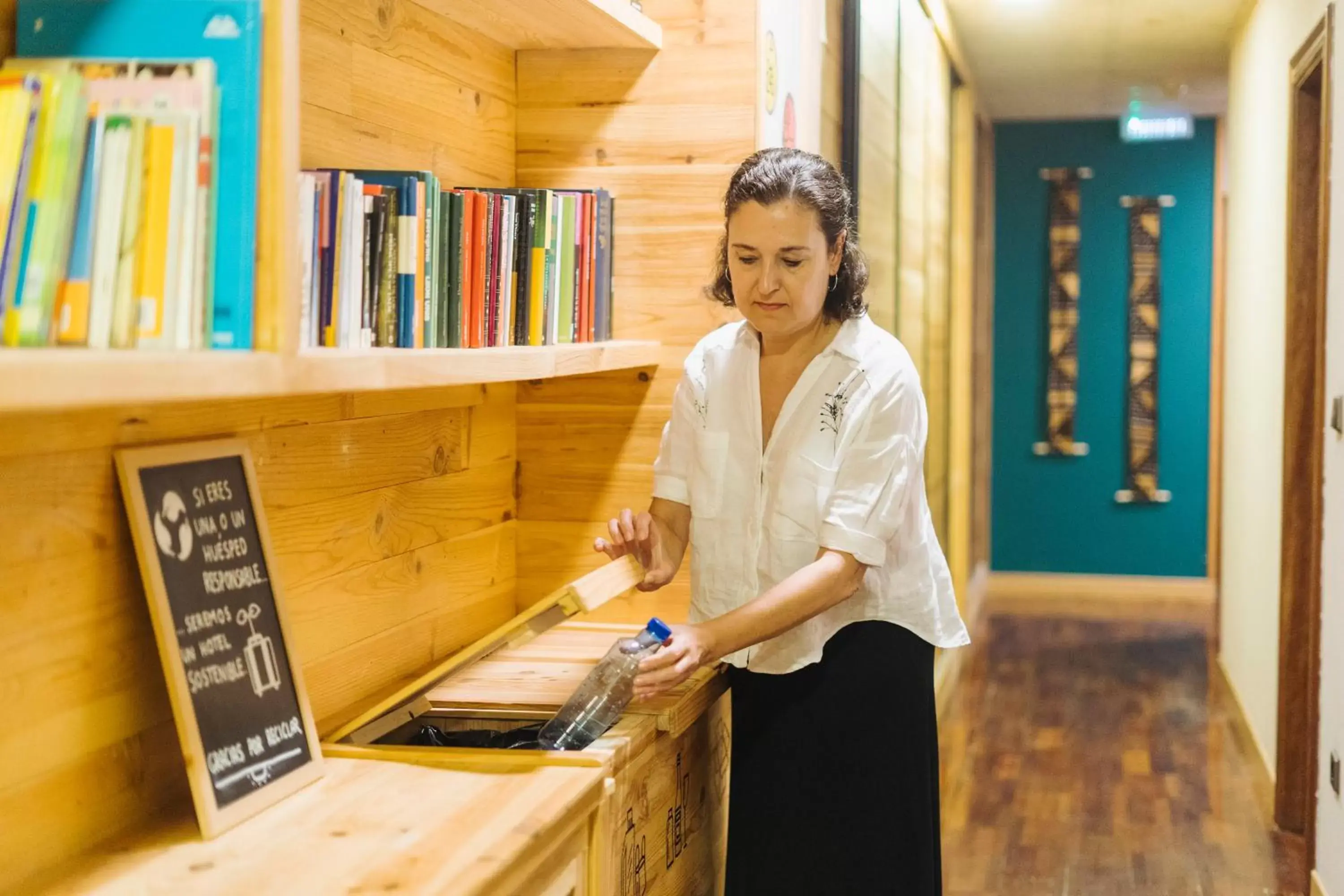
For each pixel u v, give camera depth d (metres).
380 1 1.92
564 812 1.43
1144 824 3.85
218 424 1.54
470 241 1.79
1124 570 7.75
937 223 5.32
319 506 1.78
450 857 1.28
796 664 1.94
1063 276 7.70
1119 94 6.95
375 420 1.93
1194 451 7.61
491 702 1.92
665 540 2.07
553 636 2.37
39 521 1.26
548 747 1.72
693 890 2.17
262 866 1.27
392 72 1.97
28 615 1.25
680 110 2.39
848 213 1.89
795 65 2.72
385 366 1.39
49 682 1.28
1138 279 7.61
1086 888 3.38
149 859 1.29
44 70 1.16
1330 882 3.09
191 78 1.17
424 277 1.64
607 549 1.94
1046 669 5.80
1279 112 4.42
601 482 2.47
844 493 1.87
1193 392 7.59
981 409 7.53
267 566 1.52
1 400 0.89
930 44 4.97
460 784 1.51
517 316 1.97
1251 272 5.08
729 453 1.99
